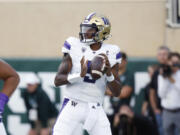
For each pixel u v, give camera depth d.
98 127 14.58
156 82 24.28
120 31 27.34
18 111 26.61
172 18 26.88
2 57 27.61
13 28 28.36
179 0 26.72
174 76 23.59
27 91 25.42
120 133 22.34
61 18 27.80
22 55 28.12
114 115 22.61
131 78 23.81
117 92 14.94
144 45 27.33
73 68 14.58
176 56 23.78
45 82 26.70
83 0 27.59
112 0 27.33
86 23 14.44
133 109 25.36
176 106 23.64
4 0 28.17
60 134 14.37
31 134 25.92
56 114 26.22
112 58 14.67
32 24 28.05
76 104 14.55
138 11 27.23
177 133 23.98
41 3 27.94
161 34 27.19
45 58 26.84
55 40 27.91
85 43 14.61
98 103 14.74
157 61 25.73
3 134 11.88
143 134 22.44
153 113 24.44
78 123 14.63
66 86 14.84
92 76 13.84
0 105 11.63
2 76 11.74
